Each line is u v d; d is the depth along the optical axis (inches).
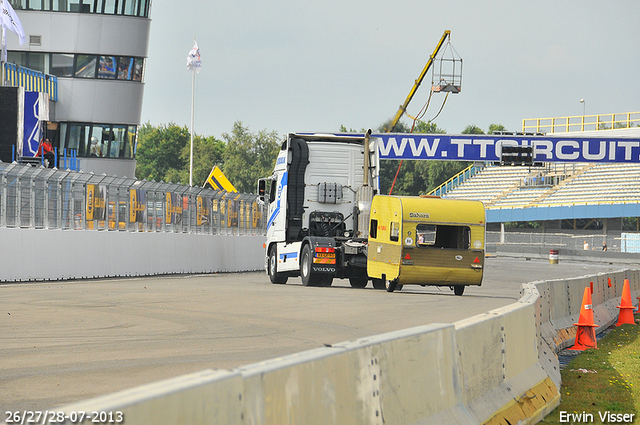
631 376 1529.3
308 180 3599.9
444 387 858.1
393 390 738.2
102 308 2204.7
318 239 3363.7
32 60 6540.4
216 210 4918.8
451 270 3051.2
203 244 4677.7
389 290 3176.7
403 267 3029.0
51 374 1195.3
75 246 3533.5
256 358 1370.6
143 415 416.8
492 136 6727.4
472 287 3818.9
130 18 6668.3
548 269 6378.0
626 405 1249.4
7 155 5098.4
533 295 1475.1
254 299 2628.0
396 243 3070.9
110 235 3789.4
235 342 1577.3
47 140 5364.2
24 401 1000.2
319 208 3587.6
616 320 2704.2
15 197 3213.6
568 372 1576.0
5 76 5620.1
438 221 3041.3
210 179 5940.0
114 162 6727.4
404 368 767.7
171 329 1776.6
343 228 3607.3
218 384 478.0
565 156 6742.1
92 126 6638.8
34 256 3277.6
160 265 4195.4
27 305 2241.6
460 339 924.0
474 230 3073.3
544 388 1230.9
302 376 579.8
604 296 2613.2
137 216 4062.5
